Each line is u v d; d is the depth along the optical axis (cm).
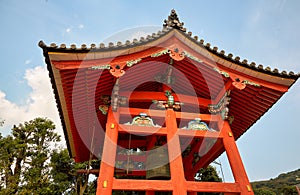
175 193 643
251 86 830
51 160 2994
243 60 809
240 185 698
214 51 779
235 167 738
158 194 1562
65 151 3062
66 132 1033
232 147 788
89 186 3050
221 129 834
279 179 6919
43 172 2806
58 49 638
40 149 2902
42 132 3030
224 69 803
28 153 2839
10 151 2741
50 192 2611
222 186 689
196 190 667
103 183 618
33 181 2564
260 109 919
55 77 696
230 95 883
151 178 787
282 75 816
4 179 2491
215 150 953
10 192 2367
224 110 846
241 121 1010
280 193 3747
